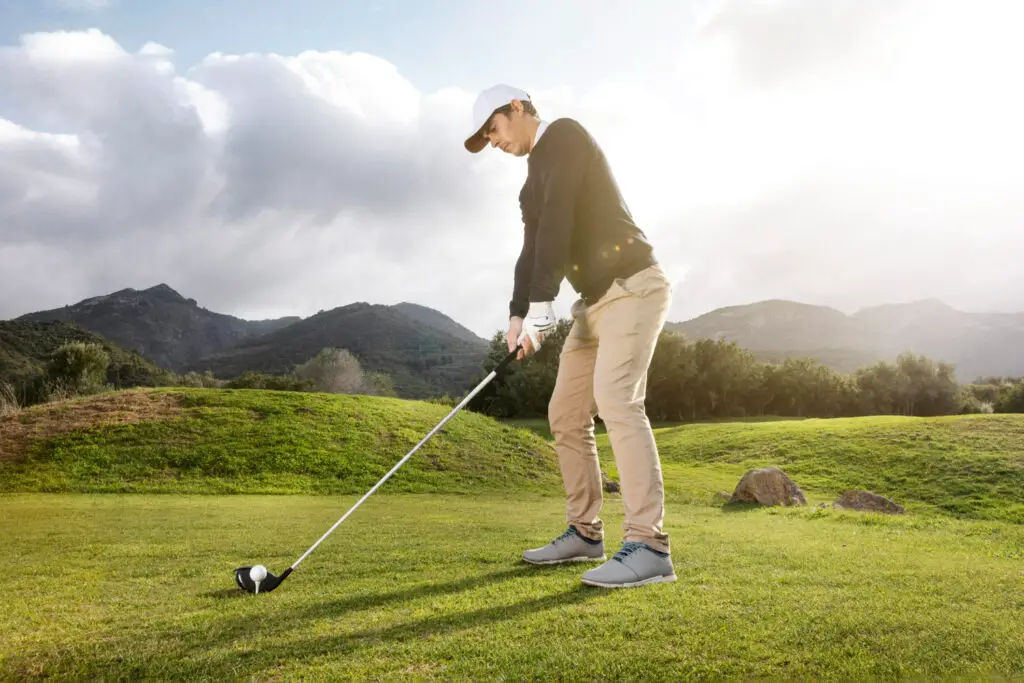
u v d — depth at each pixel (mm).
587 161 2893
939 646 1794
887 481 17938
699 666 1664
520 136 3127
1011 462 17281
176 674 1717
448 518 7094
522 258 3338
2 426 16359
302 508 8773
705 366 55719
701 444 27359
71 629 2148
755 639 1871
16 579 3082
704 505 11867
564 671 1646
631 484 2785
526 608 2270
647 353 2889
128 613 2359
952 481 16891
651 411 56438
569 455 3277
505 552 3754
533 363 48969
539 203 3133
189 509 8336
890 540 5070
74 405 18000
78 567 3451
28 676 1724
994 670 1613
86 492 12656
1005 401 62312
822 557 3545
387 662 1749
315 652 1854
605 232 2896
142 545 4367
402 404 20641
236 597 2613
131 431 16219
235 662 1790
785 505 11289
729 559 3426
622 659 1722
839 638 1871
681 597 2396
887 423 24406
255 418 17672
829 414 61719
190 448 15508
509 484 15180
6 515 7227
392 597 2516
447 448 17156
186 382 79000
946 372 62688
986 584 2656
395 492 13828
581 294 3043
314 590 2719
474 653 1795
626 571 2633
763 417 58000
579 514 3293
